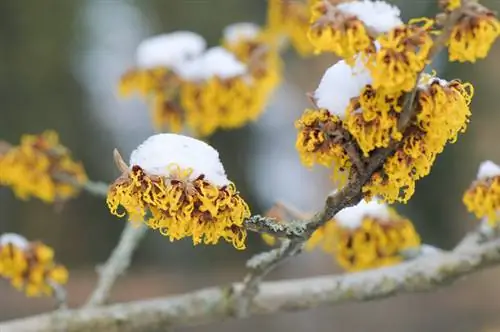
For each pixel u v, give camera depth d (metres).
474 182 0.41
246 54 0.54
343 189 0.35
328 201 0.36
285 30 0.54
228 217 0.35
